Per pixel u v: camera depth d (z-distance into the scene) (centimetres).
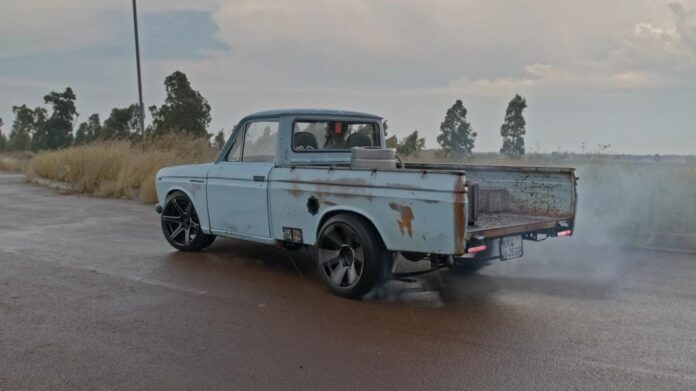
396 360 419
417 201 517
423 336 469
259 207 669
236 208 701
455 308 545
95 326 492
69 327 489
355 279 570
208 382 383
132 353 432
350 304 559
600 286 621
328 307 550
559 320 507
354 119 725
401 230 531
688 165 1258
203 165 758
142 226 1046
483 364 411
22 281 641
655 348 441
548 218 643
